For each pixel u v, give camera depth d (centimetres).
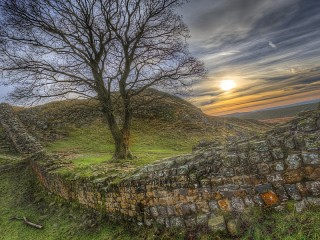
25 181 1798
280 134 571
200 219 625
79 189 1102
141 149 2997
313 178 507
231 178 598
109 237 814
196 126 4262
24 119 3988
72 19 1819
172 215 693
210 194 625
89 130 3744
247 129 5197
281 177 540
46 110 4359
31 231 1114
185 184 668
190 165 672
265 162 561
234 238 544
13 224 1223
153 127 4088
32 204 1420
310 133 529
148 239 700
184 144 3462
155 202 736
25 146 2627
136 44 1959
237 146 617
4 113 3944
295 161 526
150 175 752
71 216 1096
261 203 558
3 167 2088
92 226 933
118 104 2186
